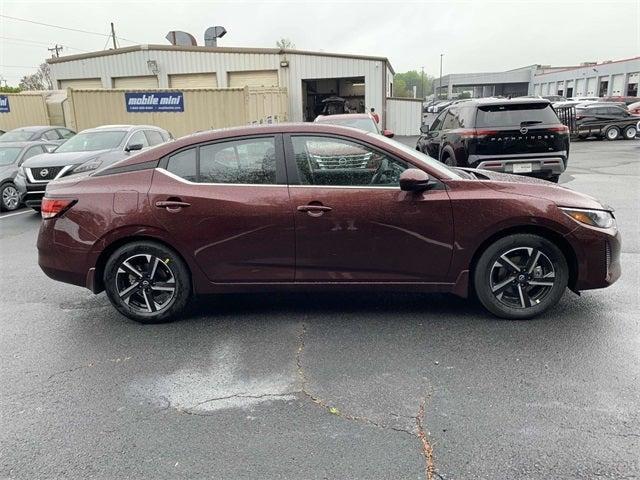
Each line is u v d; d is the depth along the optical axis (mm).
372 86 24922
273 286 4082
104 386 3270
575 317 4055
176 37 26406
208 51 24641
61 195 4133
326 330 3982
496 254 3926
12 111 21125
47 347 3867
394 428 2730
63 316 4496
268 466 2479
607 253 3910
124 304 4203
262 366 3461
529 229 3904
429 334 3844
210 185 4000
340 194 3891
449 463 2453
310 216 3896
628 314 4086
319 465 2471
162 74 25219
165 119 18250
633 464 2404
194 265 4062
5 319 4449
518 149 8273
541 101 8352
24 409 3033
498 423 2742
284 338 3875
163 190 4000
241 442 2666
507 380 3166
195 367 3480
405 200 3863
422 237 3893
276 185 3957
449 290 4031
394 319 4141
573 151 18172
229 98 18203
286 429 2758
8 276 5770
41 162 9781
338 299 4617
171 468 2490
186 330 4090
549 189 3979
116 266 4125
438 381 3182
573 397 2959
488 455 2498
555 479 2330
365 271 3992
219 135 4055
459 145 8664
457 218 3848
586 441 2572
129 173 4105
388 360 3473
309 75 24688
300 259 3988
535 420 2756
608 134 22906
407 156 3932
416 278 4000
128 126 11328
